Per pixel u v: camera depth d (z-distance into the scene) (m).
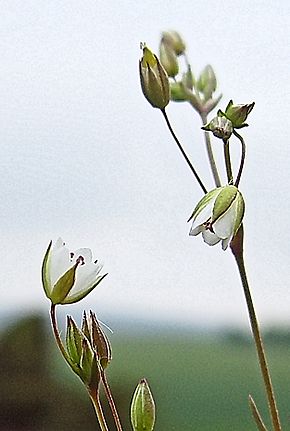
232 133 0.13
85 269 0.13
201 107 0.15
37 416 0.57
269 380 0.13
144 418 0.13
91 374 0.12
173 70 0.16
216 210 0.13
